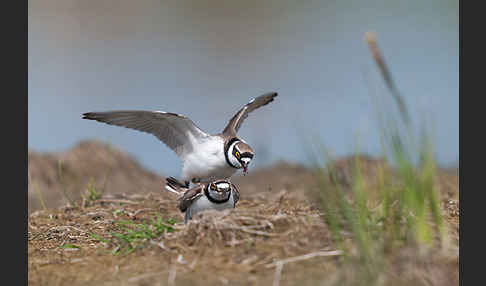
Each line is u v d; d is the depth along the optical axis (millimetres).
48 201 13875
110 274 7895
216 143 10984
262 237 8383
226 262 7824
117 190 14359
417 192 7801
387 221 8266
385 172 8391
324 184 8367
